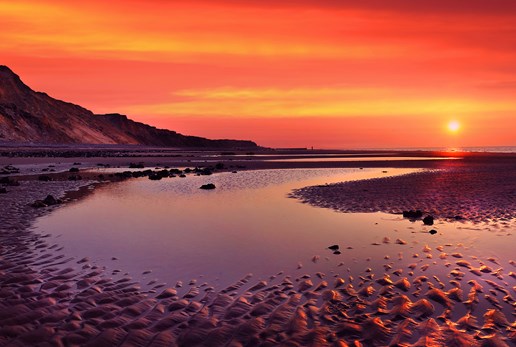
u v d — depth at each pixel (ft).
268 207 47.34
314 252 28.14
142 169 119.03
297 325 17.07
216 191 63.26
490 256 26.63
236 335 16.39
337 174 96.68
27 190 64.28
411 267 24.64
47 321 17.54
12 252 28.19
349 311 18.49
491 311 18.26
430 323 17.19
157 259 26.71
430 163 142.31
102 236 32.91
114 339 16.02
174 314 18.29
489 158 185.37
